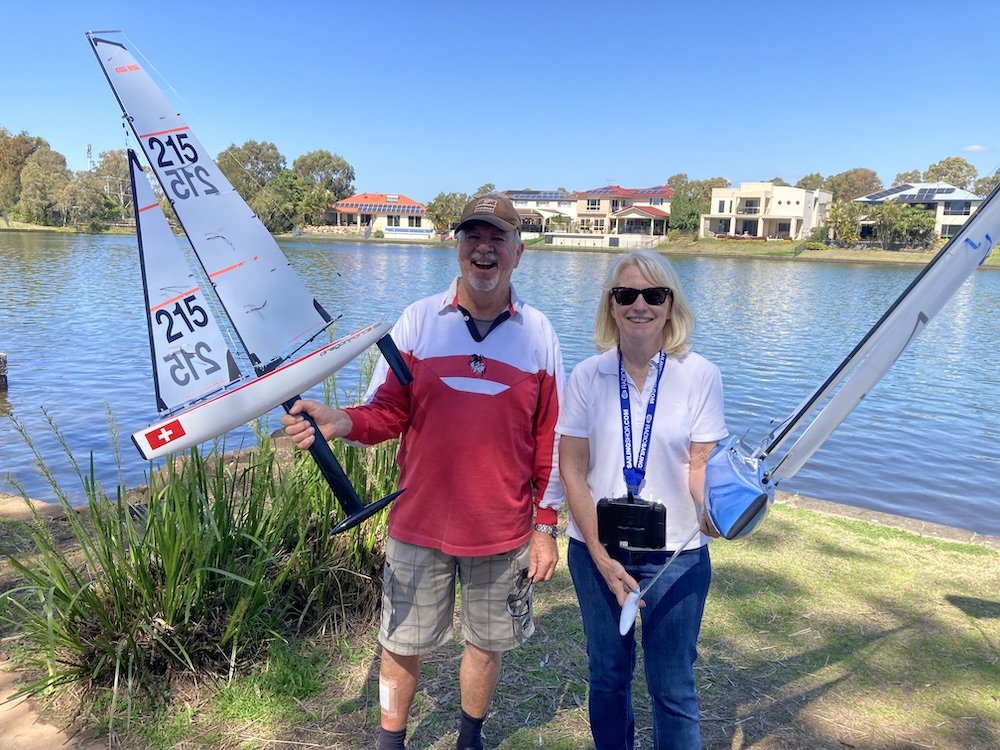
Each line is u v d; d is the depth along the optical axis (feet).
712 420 6.82
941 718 9.18
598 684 7.20
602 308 7.27
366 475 11.55
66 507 9.30
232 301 7.07
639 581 6.93
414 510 7.54
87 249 146.72
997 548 14.94
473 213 7.11
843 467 27.17
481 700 7.90
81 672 8.82
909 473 26.71
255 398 6.55
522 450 7.60
